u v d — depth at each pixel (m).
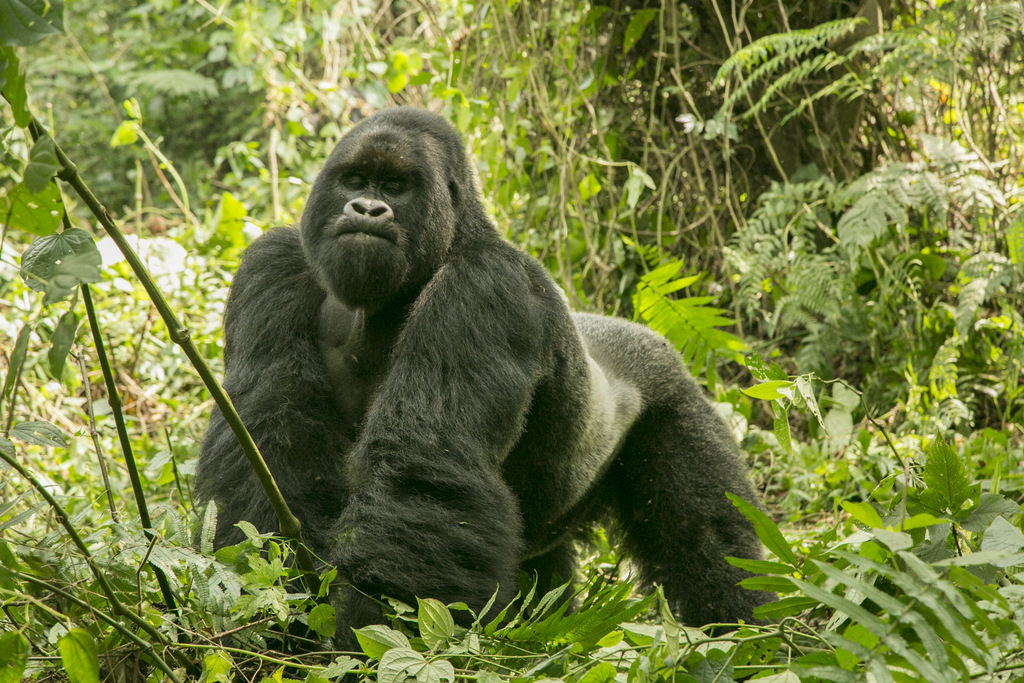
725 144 12.22
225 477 5.81
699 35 12.73
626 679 4.19
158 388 11.05
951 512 5.01
